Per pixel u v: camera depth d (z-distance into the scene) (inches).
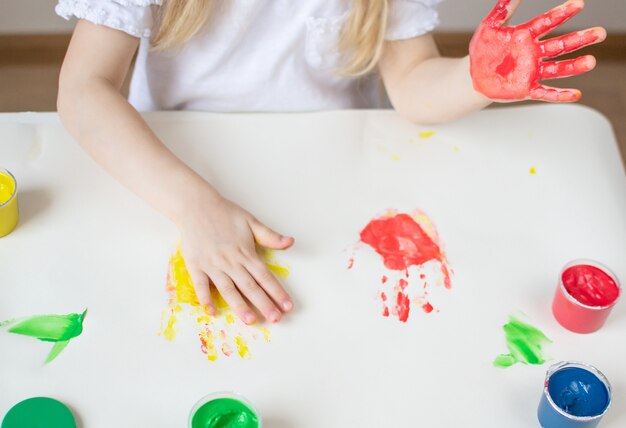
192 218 41.4
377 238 42.3
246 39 49.3
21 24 88.0
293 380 36.6
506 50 40.1
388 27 49.5
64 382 35.7
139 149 43.0
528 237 42.9
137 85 53.8
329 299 39.6
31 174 43.4
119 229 41.7
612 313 40.0
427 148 46.8
